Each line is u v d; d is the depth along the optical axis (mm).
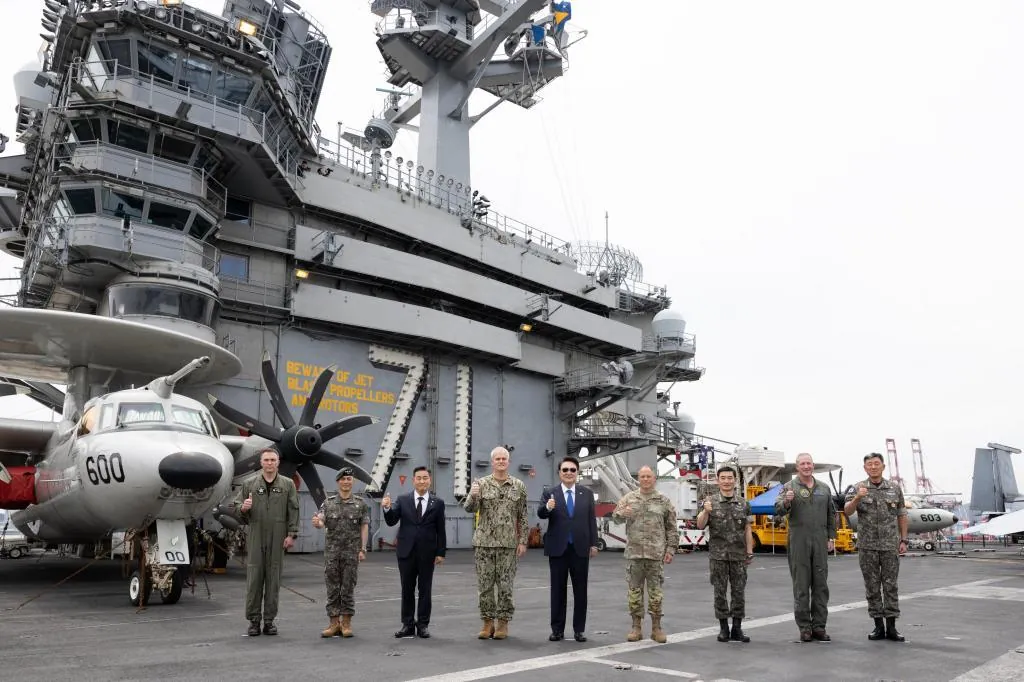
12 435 18875
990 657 8531
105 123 25031
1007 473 52844
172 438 14102
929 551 40500
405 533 9922
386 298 36656
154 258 25297
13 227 34344
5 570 20953
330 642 9438
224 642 9398
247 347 30688
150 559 13352
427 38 41719
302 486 30969
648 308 53406
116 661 8062
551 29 43719
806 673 7566
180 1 26250
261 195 31734
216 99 26812
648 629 10867
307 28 33500
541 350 43219
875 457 9961
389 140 43594
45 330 18203
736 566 9719
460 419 38062
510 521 9875
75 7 24766
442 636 10000
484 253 40250
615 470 47562
